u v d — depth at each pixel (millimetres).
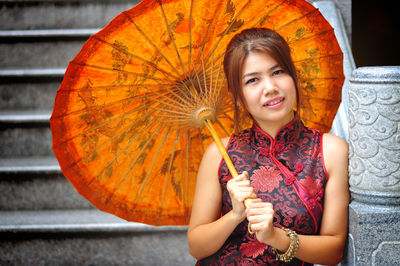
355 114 1537
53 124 1565
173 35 1569
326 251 1523
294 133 1624
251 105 1568
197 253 1652
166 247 2725
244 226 1597
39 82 3510
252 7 1626
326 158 1589
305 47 1759
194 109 1673
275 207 1546
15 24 3842
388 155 1485
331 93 1810
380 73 1470
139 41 1543
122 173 1746
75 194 3033
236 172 1553
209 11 1553
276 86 1533
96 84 1575
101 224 2705
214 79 1733
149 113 1708
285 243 1472
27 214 2939
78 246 2746
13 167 2982
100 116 1636
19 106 3539
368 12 5430
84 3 3814
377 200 1514
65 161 1624
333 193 1575
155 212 1841
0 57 3699
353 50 5434
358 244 1510
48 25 3846
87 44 1482
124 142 1712
